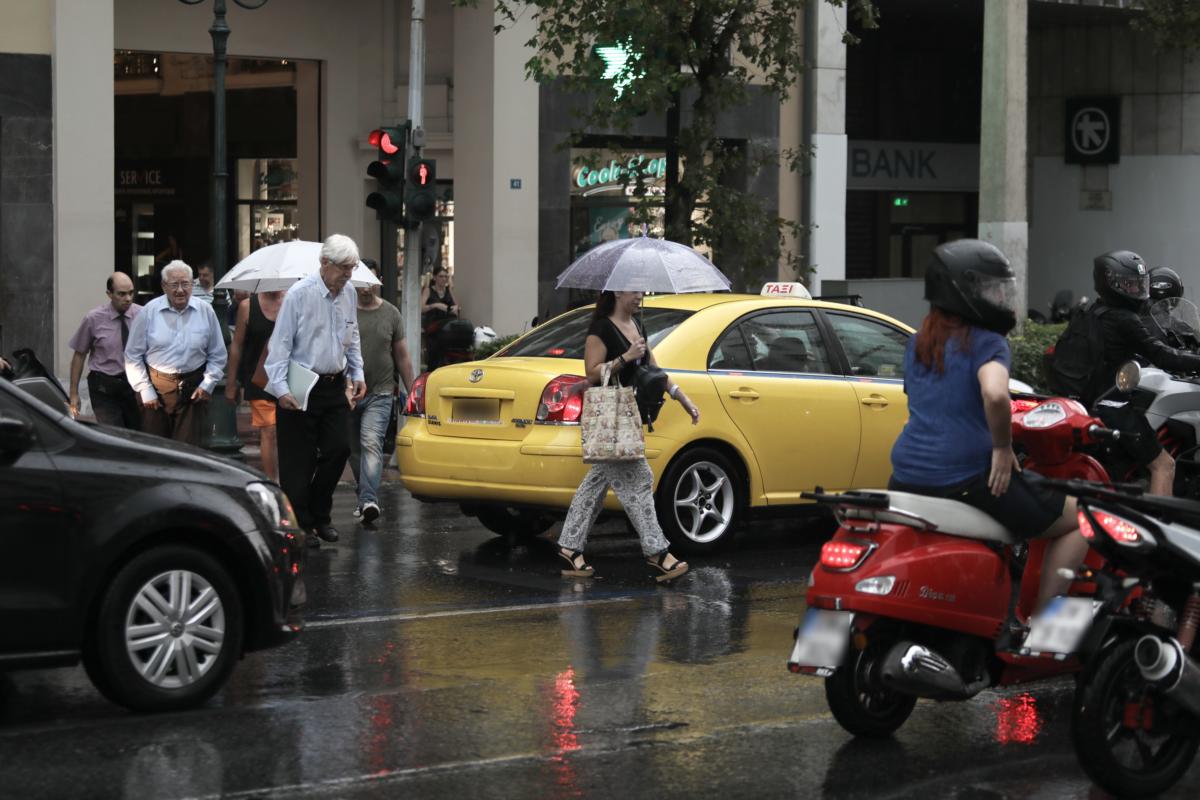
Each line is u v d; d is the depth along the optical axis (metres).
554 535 17.58
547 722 9.75
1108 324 14.38
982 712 10.15
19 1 30.72
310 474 16.55
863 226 49.03
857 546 8.91
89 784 8.41
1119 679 8.30
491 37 34.25
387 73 36.91
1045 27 52.00
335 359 16.31
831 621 8.95
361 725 9.64
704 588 14.44
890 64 49.00
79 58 30.95
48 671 11.26
